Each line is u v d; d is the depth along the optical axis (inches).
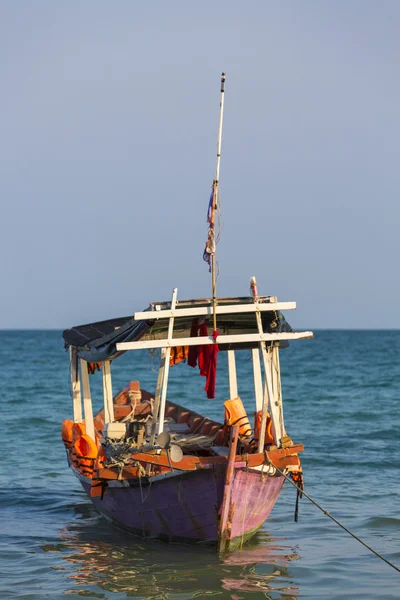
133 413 1567.4
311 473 1663.4
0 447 2042.3
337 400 3132.4
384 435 2196.1
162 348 1084.5
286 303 1075.9
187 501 1067.9
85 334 1314.0
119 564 1065.5
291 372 4729.3
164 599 936.9
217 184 1074.1
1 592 962.7
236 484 1043.3
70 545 1164.5
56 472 1721.2
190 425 1576.0
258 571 1032.2
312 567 1051.9
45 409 2866.6
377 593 952.9
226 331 1197.1
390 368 5049.2
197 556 1097.4
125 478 1093.8
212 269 1077.8
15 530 1255.5
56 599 938.7
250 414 2679.6
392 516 1304.1
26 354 7239.2
